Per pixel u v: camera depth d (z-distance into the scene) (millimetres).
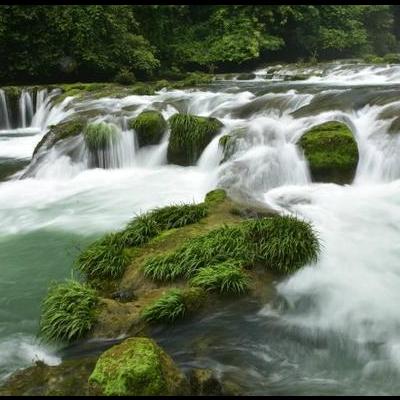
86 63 28578
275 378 5809
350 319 7008
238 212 10258
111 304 7117
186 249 8336
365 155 13070
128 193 12883
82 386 5227
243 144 13453
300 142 12977
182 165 14820
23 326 7172
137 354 5270
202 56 35438
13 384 5395
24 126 24375
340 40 41938
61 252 9555
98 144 14914
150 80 31688
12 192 13453
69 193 13172
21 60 27594
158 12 34281
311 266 8281
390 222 10055
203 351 6406
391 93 15664
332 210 10727
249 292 7645
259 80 29688
